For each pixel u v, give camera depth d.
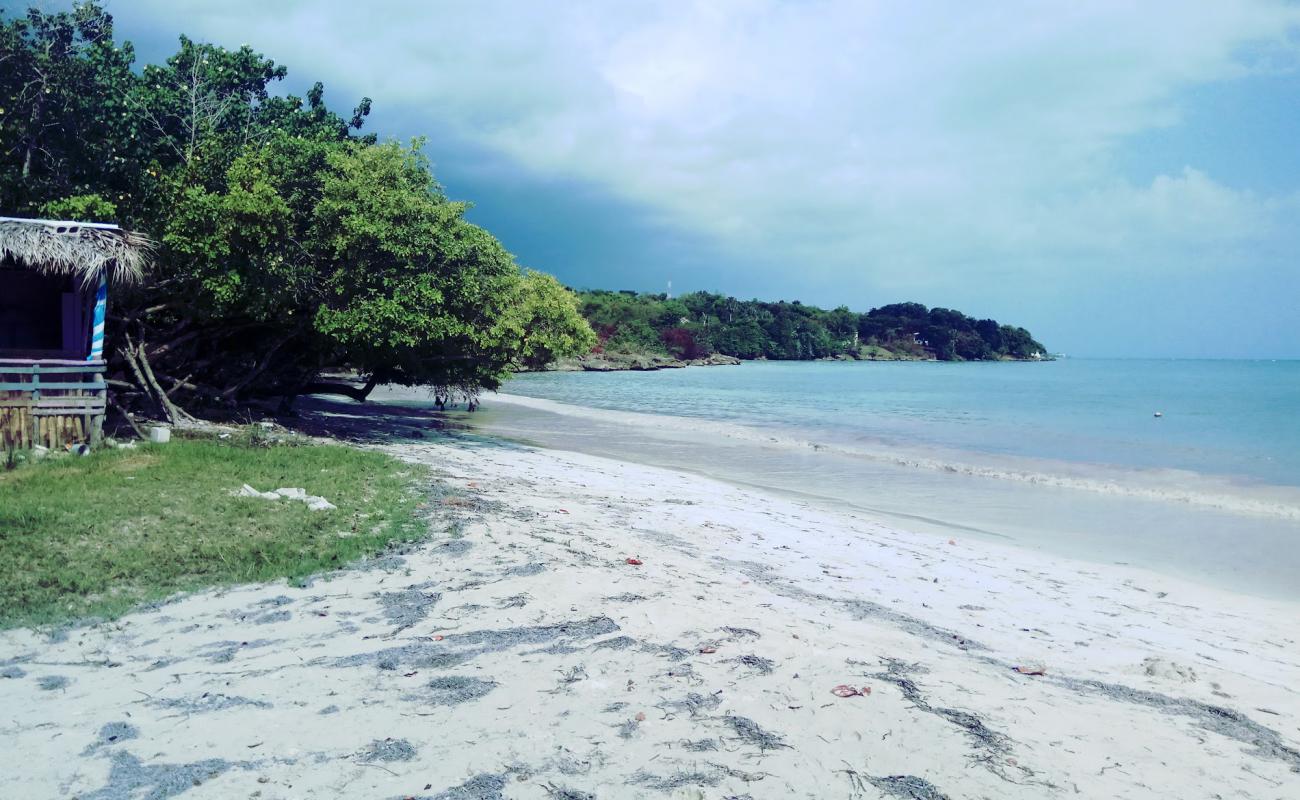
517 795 4.52
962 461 23.52
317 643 6.74
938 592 10.09
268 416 22.58
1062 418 38.38
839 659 6.64
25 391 13.29
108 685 5.87
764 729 5.33
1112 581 11.39
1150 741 5.60
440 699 5.70
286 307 18.61
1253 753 5.54
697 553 10.93
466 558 9.30
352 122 26.86
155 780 4.61
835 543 12.66
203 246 16.80
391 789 4.56
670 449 25.45
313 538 9.73
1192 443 28.25
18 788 4.50
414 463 16.27
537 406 42.56
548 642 6.82
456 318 20.39
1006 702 6.06
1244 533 14.76
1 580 7.73
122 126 20.56
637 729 5.30
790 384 76.50
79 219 17.08
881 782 4.73
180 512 10.16
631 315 148.75
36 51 19.81
